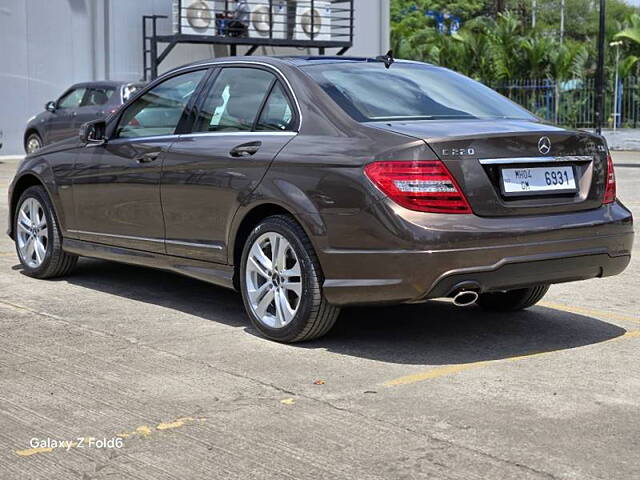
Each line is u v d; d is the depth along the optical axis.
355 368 4.98
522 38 39.00
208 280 5.93
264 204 5.47
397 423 4.13
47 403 4.40
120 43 23.78
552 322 6.09
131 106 6.64
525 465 3.67
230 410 4.30
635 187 15.99
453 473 3.59
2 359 5.11
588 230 5.25
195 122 6.12
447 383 4.71
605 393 4.56
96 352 5.26
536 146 5.14
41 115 19.36
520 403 4.40
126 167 6.43
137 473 3.61
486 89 6.15
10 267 7.90
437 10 69.69
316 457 3.75
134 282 7.26
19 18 22.69
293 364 5.04
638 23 38.47
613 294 7.04
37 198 7.27
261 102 5.75
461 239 4.84
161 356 5.19
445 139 4.89
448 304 6.61
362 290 5.00
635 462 3.70
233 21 24.12
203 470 3.63
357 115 5.28
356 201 4.97
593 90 34.47
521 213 5.07
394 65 6.08
